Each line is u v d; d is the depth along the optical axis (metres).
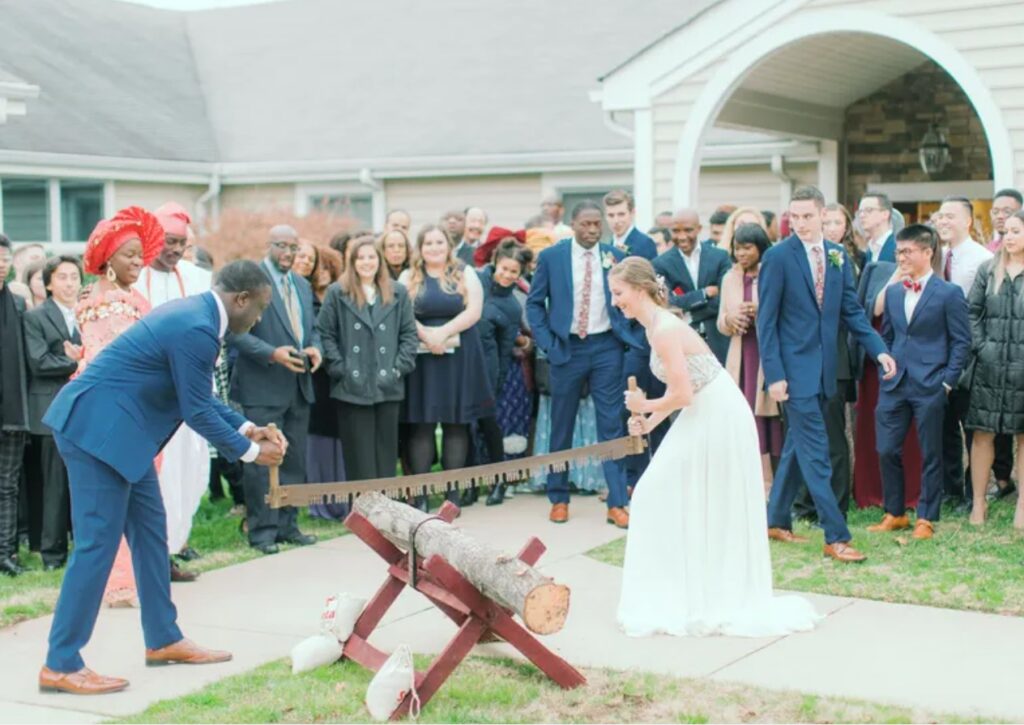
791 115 15.70
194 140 20.44
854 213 17.14
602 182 18.22
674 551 6.39
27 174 17.53
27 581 7.68
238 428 5.80
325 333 8.79
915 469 9.03
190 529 8.21
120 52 21.78
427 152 19.06
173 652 6.03
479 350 9.39
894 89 16.78
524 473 7.15
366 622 5.95
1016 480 9.30
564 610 5.07
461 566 5.38
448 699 5.41
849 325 7.85
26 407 7.85
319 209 20.11
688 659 5.94
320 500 5.85
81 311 7.02
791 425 7.63
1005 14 10.88
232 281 5.74
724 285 8.85
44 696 5.63
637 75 12.90
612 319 8.80
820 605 6.78
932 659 5.87
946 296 8.00
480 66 20.77
